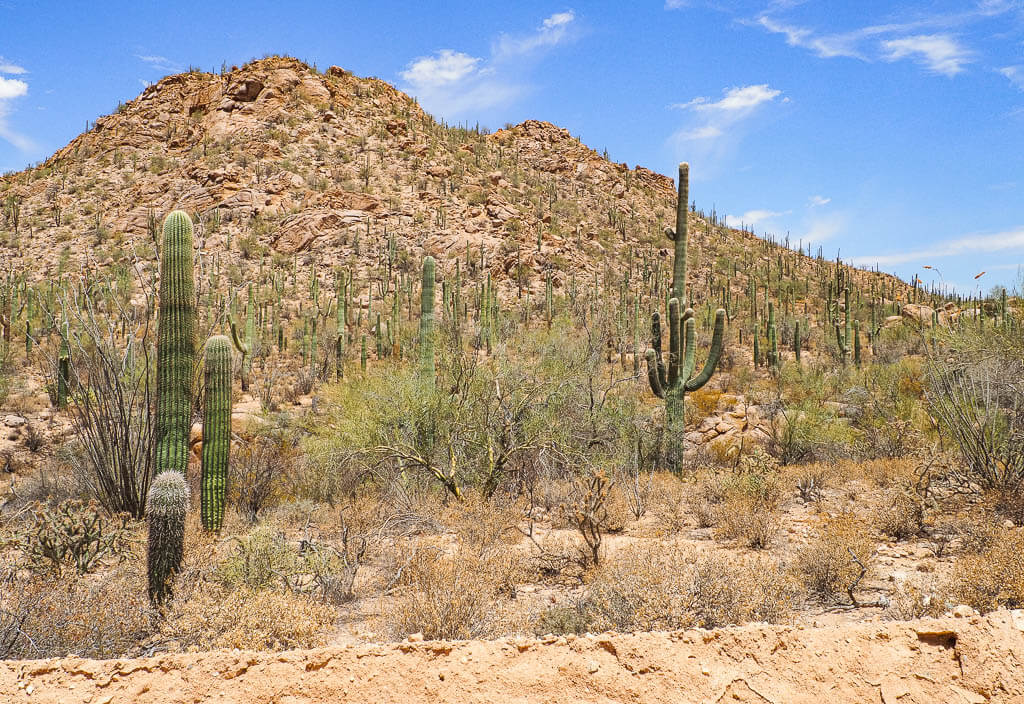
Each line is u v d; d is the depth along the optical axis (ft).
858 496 34.58
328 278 191.21
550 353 45.14
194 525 24.45
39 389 84.38
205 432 28.89
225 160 262.06
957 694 10.08
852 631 11.08
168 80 347.97
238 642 14.48
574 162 366.02
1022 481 27.48
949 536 24.70
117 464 29.68
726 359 120.67
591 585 18.48
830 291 176.65
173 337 28.96
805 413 55.21
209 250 197.77
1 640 14.21
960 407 32.71
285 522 30.99
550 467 38.55
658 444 47.21
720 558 16.94
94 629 15.05
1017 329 36.94
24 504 32.73
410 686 10.30
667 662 10.59
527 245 223.51
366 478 38.04
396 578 21.29
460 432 37.96
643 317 127.13
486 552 23.06
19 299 118.21
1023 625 10.77
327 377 102.58
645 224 310.04
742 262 272.72
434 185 268.62
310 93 317.22
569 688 10.28
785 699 10.08
